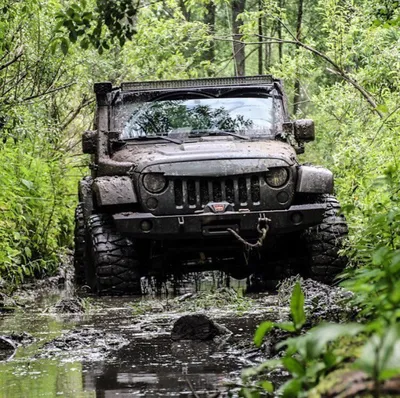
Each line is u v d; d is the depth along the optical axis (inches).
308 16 1252.5
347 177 513.0
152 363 239.1
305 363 144.7
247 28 801.6
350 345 143.0
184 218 456.8
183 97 536.7
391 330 107.2
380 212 343.3
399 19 421.4
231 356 245.6
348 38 732.7
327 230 470.0
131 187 466.0
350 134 669.9
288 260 495.5
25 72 666.2
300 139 524.7
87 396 194.2
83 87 846.5
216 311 373.7
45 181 665.6
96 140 524.1
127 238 475.5
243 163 462.6
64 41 327.6
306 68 815.7
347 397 115.3
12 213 561.0
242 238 471.5
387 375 106.0
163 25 895.7
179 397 188.1
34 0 534.0
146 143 520.7
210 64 951.6
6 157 596.1
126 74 923.4
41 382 215.2
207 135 523.5
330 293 374.0
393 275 161.0
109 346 278.1
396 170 327.6
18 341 301.9
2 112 510.3
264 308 377.7
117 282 472.4
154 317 362.9
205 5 1277.1
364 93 693.9
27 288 565.9
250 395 163.6
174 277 514.3
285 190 466.0
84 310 405.4
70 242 761.6
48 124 663.1
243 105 535.5
